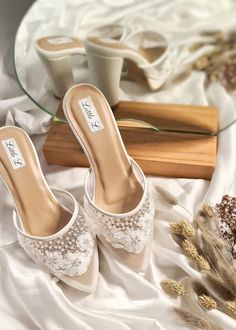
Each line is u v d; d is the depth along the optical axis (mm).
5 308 527
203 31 708
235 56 683
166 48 682
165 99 643
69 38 657
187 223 546
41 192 559
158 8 721
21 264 548
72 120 552
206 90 653
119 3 720
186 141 629
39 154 657
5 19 764
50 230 550
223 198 566
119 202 563
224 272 502
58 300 509
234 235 542
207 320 502
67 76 627
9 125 621
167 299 512
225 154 625
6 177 549
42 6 686
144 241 526
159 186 584
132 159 568
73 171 635
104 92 632
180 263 534
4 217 591
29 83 611
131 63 647
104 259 558
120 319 510
